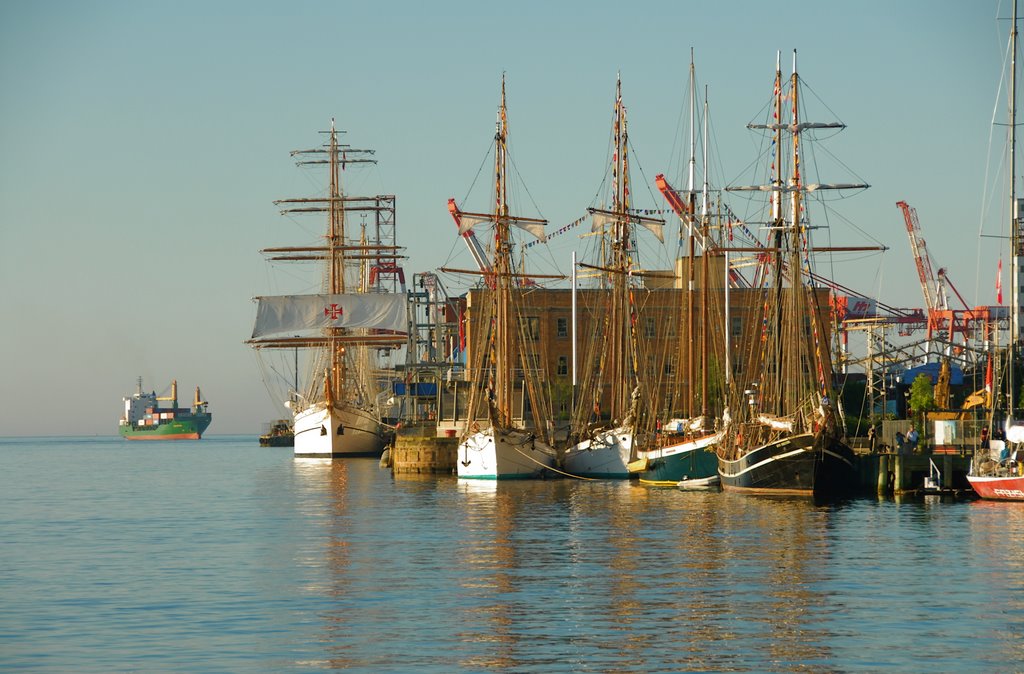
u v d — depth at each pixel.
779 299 134.00
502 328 167.50
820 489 119.81
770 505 113.31
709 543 86.38
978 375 199.88
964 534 89.38
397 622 60.81
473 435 162.00
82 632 59.91
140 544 94.75
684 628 58.62
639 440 156.50
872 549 82.31
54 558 86.62
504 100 170.38
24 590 71.94
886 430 141.12
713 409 164.00
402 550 86.31
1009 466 114.12
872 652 54.03
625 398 166.00
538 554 82.56
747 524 97.44
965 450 125.19
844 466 120.25
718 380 165.12
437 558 81.81
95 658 54.59
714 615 61.38
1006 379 140.88
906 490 120.31
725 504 115.12
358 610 64.00
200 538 98.19
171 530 105.56
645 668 51.72
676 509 111.00
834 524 96.25
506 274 168.12
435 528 100.00
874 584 69.25
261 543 93.38
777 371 131.00
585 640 56.41
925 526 94.25
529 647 55.22
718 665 52.09
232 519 114.94
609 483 150.00
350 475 190.38
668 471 142.75
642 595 66.81
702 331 151.12
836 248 134.38
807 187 132.12
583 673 51.00
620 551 83.31
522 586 70.06
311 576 75.31
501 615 62.09
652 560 78.94
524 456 158.50
